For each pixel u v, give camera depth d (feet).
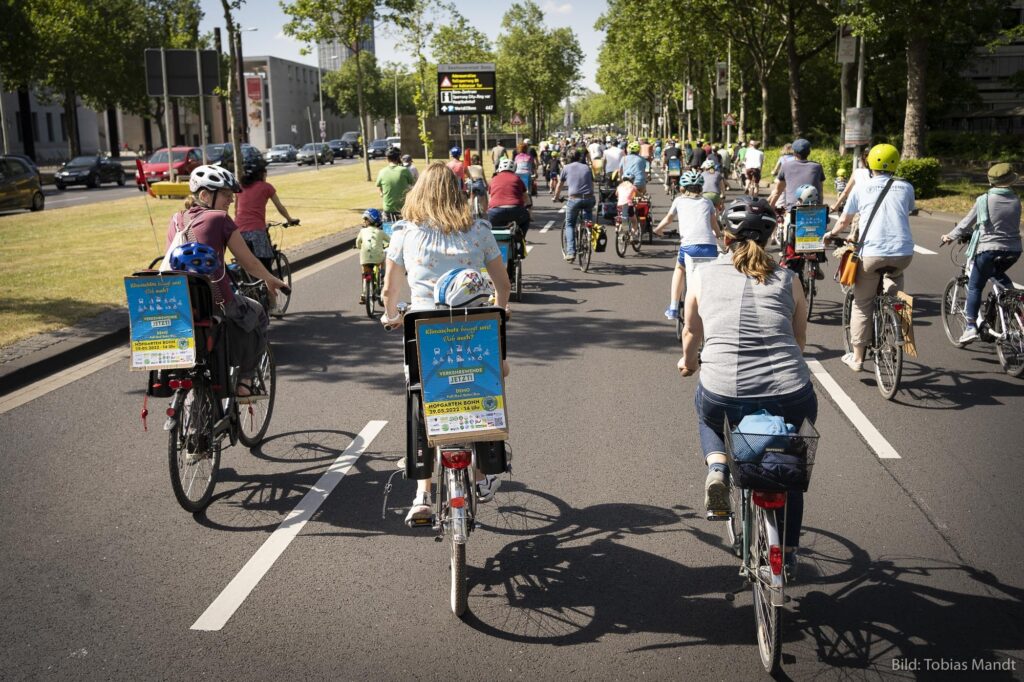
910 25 82.17
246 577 14.42
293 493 17.98
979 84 264.72
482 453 13.16
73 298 37.81
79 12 182.91
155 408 23.99
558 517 16.60
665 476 18.56
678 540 15.60
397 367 28.04
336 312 37.29
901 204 24.04
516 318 35.78
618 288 43.01
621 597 13.69
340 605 13.51
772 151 132.05
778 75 194.18
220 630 12.81
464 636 12.62
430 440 12.73
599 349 30.35
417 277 14.06
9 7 148.05
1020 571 14.28
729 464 12.66
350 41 120.37
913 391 24.64
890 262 24.02
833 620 12.94
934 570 14.35
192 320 16.34
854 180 29.71
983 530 15.76
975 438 20.63
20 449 20.71
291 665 11.91
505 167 40.45
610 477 18.52
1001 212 27.07
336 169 174.70
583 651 12.22
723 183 53.88
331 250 55.77
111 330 31.50
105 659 12.09
